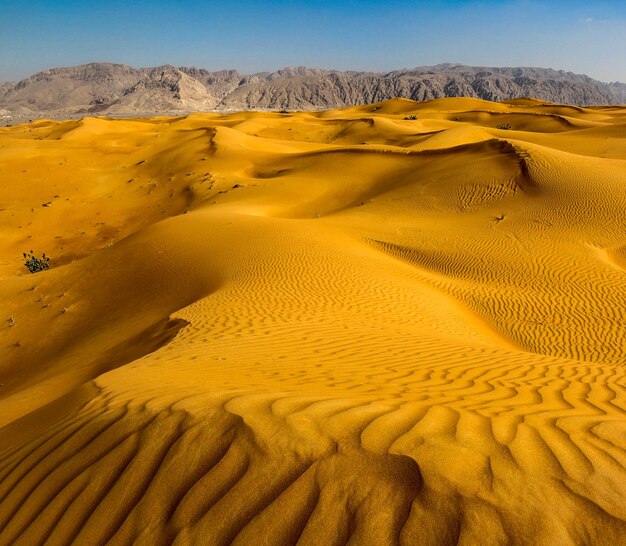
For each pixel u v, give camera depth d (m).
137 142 65.06
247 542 2.02
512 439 2.54
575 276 14.55
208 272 14.14
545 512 1.93
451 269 16.05
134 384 4.22
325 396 3.44
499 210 20.92
